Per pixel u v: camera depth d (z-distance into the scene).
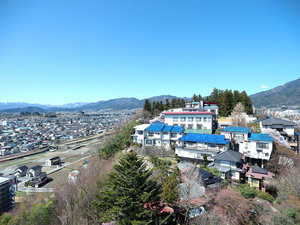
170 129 37.66
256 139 29.97
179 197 18.58
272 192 22.70
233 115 44.91
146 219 13.92
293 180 21.38
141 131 40.38
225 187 22.03
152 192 14.40
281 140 32.44
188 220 17.16
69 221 21.61
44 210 24.38
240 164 27.36
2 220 27.73
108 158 39.28
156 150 35.53
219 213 17.25
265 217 16.55
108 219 14.36
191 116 40.03
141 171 15.67
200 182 20.97
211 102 54.53
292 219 15.67
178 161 30.86
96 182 27.84
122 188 13.80
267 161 28.78
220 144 29.92
